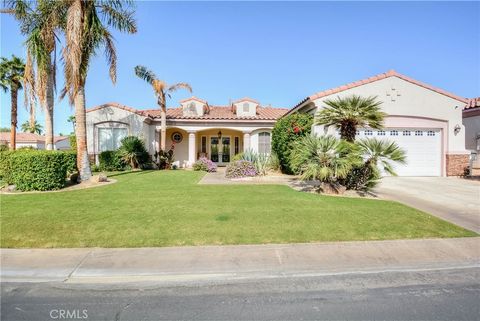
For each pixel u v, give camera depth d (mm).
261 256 5688
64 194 10852
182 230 6867
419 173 17562
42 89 13859
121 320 3732
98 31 13852
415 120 17438
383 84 17281
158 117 23688
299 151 11586
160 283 4773
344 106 11336
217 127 24078
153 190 11695
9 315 3852
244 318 3771
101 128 21641
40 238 6352
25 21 14500
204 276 5000
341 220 7699
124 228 6961
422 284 4766
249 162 16344
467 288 4633
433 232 6996
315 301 4211
